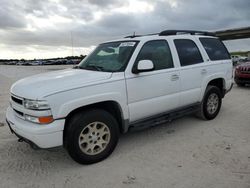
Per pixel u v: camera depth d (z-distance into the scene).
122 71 3.92
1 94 10.21
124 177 3.34
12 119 3.75
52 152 4.18
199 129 5.07
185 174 3.35
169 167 3.56
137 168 3.57
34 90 3.37
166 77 4.44
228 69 5.89
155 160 3.79
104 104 3.84
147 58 4.23
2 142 4.61
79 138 3.52
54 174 3.48
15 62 105.12
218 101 5.72
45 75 4.13
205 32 5.71
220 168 3.48
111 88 3.74
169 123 5.48
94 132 3.68
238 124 5.34
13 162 3.85
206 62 5.32
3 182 3.30
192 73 4.93
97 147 3.76
